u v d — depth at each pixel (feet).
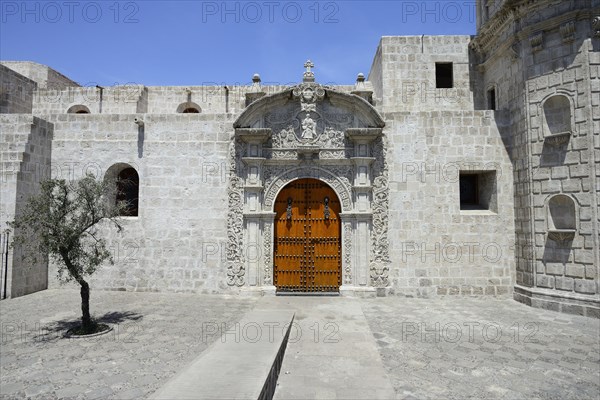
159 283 45.39
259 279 44.47
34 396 20.34
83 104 64.59
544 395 21.18
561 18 38.60
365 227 44.14
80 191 32.14
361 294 43.32
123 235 45.85
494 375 23.62
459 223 44.19
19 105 60.70
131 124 46.83
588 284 36.55
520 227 42.88
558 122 39.63
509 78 45.55
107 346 27.61
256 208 44.68
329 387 21.31
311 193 46.19
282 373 23.24
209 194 45.60
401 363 25.34
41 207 30.01
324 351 26.66
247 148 45.29
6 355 25.91
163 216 45.78
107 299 41.91
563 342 29.27
